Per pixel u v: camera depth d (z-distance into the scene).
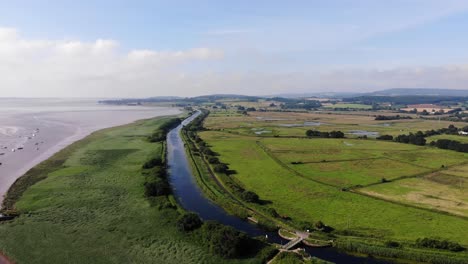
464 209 69.75
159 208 69.56
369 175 98.06
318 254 52.41
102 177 92.88
